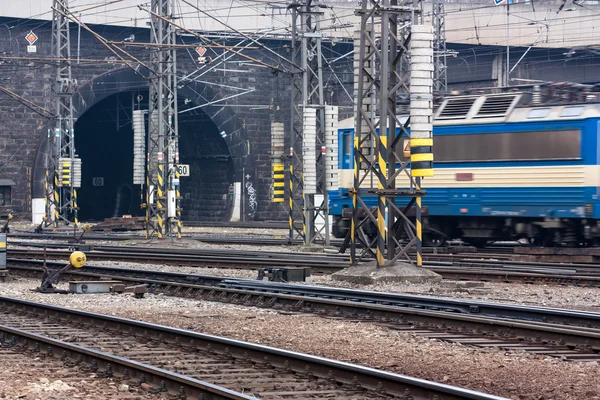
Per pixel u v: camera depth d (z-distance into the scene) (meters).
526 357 26.17
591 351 26.89
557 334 28.27
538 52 138.00
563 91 66.38
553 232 67.50
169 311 37.25
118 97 151.62
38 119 133.50
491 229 70.19
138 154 107.25
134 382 22.50
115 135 170.12
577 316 31.53
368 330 31.52
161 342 28.09
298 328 32.12
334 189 76.69
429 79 47.69
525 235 69.12
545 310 32.56
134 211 169.75
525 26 136.00
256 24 134.38
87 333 30.25
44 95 133.25
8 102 132.00
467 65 138.62
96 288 44.38
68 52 114.56
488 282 48.88
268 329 31.86
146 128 168.12
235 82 141.62
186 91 139.25
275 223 131.50
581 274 50.56
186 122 150.88
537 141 66.00
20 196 133.12
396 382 20.72
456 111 70.38
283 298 38.97
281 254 66.19
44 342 26.64
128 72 137.12
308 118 76.81
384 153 47.94
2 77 131.50
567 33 136.25
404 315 33.56
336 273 49.47
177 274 49.12
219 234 105.25
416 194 48.28
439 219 72.69
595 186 63.41
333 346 28.20
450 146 70.19
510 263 58.69
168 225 89.19
